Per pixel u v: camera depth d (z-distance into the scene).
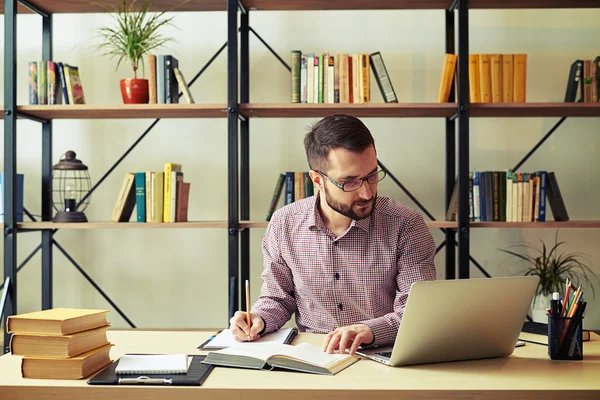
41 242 3.00
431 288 1.28
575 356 1.42
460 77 2.51
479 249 2.99
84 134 3.02
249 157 2.99
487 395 1.17
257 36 2.94
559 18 2.96
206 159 3.02
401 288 1.79
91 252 3.04
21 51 3.03
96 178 3.02
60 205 3.02
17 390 1.20
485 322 1.36
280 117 2.86
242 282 2.87
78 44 3.00
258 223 2.59
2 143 3.01
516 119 2.96
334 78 2.60
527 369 1.33
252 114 2.76
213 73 3.01
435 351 1.36
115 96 3.01
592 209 2.96
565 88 2.96
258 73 2.99
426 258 1.81
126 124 3.02
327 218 1.83
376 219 1.81
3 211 2.64
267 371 1.31
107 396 1.19
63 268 3.04
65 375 1.25
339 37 2.99
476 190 2.59
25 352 1.26
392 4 2.72
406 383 1.21
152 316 3.04
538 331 1.72
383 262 1.81
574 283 2.96
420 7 2.75
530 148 2.97
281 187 2.72
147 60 2.89
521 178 2.59
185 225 2.57
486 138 2.97
